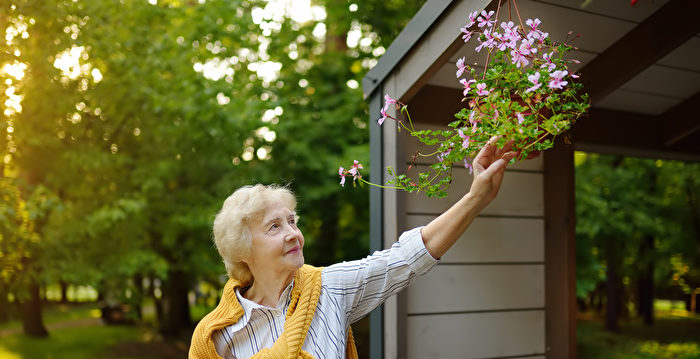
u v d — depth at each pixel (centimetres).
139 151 626
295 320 128
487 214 240
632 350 895
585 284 755
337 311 133
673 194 912
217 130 579
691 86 252
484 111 119
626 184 826
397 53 203
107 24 455
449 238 127
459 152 124
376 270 134
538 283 247
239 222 133
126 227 605
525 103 133
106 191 608
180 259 746
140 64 505
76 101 484
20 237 448
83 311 1510
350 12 636
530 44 121
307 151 623
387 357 218
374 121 222
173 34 563
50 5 345
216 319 134
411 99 218
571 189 241
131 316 1184
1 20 323
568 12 187
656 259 949
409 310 225
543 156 251
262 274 137
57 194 593
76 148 543
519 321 242
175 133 598
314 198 632
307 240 665
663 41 194
